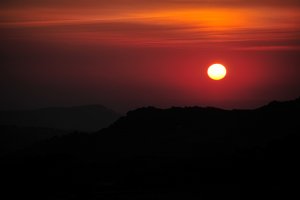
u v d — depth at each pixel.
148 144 123.81
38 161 115.81
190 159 108.12
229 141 119.31
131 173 103.88
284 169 98.62
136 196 91.06
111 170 107.75
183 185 98.06
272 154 104.25
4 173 110.19
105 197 91.25
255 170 100.00
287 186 92.00
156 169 104.75
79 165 111.75
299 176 95.12
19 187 102.50
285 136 110.38
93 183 101.75
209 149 115.56
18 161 117.69
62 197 94.56
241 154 106.81
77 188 99.62
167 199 88.69
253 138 119.62
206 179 99.88
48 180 105.06
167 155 114.50
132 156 115.06
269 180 95.69
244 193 91.25
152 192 94.38
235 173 100.56
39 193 98.81
